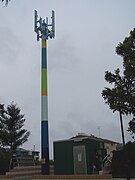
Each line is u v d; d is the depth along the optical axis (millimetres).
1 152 38656
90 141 28844
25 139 50094
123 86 23125
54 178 22078
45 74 34312
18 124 49812
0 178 26109
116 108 23109
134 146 26453
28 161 36000
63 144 29766
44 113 33094
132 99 22703
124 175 25359
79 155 28578
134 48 24000
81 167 28141
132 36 24203
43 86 33875
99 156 28172
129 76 22969
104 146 31953
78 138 29375
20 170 31984
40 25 36500
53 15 37312
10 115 49844
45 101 33438
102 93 23750
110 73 24156
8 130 49188
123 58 24156
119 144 37000
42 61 34812
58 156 29688
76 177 21000
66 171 28812
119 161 26219
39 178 22781
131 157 25688
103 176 20047
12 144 48625
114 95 23172
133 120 23094
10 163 33969
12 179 26172
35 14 36938
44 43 35688
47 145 32250
